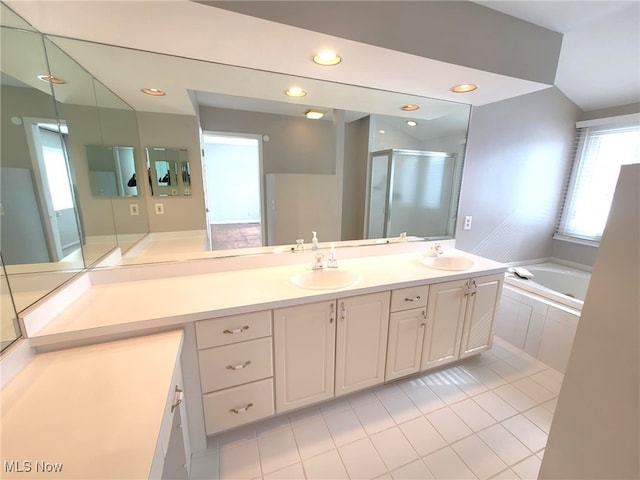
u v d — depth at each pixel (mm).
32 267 1092
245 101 1748
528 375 2025
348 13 1177
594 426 965
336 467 1365
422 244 2457
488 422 1628
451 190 2525
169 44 1259
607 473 935
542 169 2932
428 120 2256
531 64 1648
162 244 1681
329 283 1794
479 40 1469
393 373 1807
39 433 707
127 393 844
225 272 1784
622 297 871
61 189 1279
